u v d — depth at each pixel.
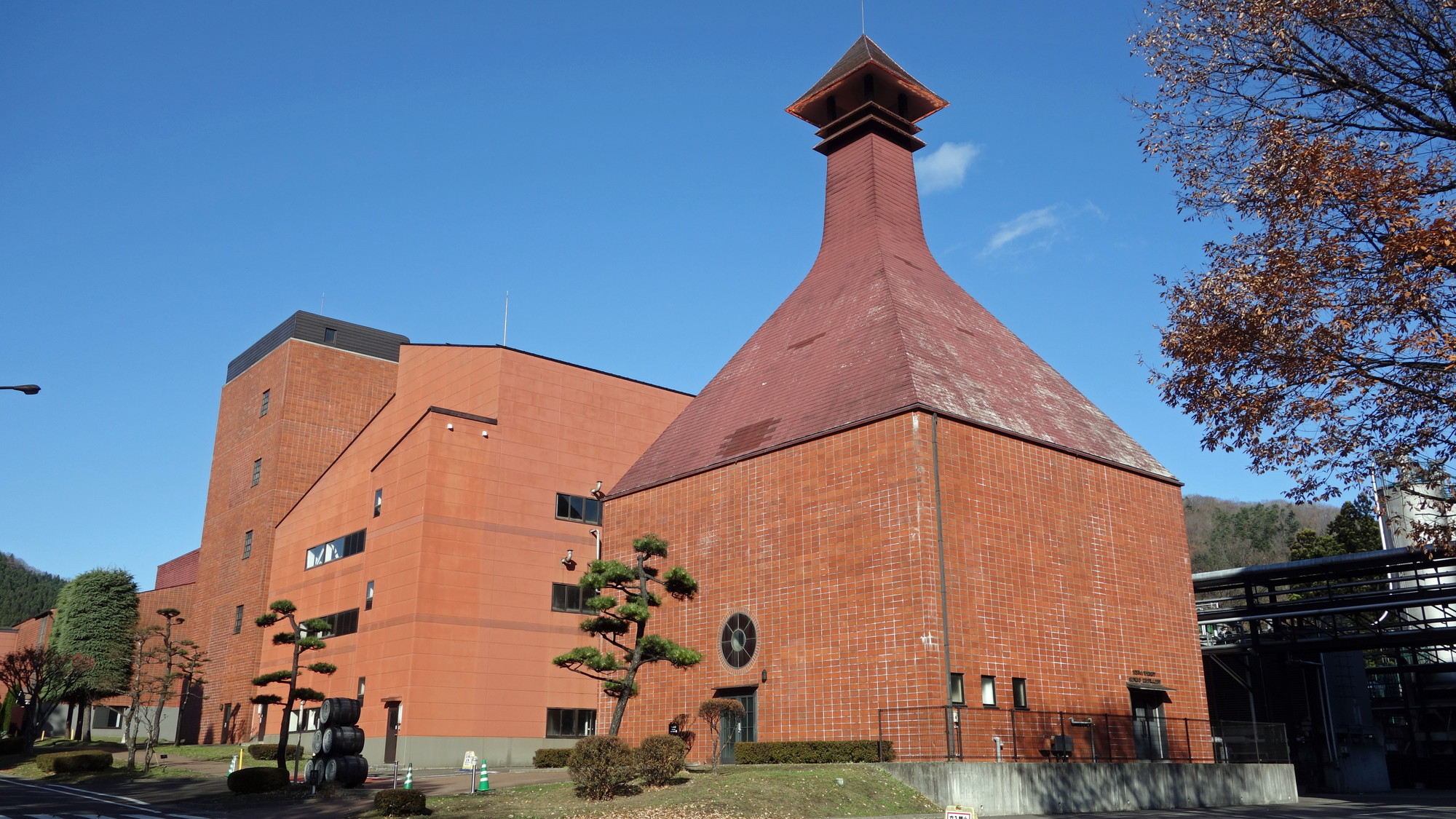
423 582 38.44
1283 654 43.78
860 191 43.31
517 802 22.61
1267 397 18.52
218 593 57.47
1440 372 17.16
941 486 28.52
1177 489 36.84
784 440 32.47
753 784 23.02
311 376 56.84
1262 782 34.03
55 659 56.22
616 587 27.78
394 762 37.41
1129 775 28.75
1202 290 19.56
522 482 42.03
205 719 55.41
